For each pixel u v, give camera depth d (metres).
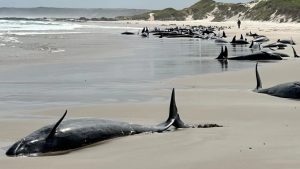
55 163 11.96
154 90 26.14
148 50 58.19
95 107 20.86
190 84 28.58
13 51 50.16
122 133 15.47
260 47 63.81
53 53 50.06
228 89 26.22
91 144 14.58
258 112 19.06
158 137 14.92
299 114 18.44
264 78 30.45
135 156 12.45
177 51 57.16
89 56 47.88
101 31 119.50
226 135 14.70
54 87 27.38
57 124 14.10
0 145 14.43
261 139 13.83
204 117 18.53
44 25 163.88
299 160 11.12
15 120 18.12
